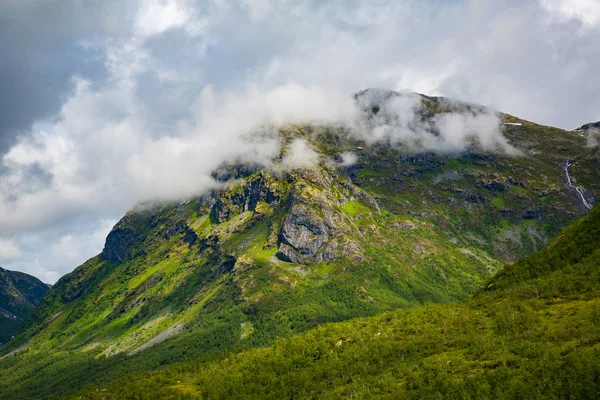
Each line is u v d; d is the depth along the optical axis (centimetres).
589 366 14425
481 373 16500
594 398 13612
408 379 17688
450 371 17350
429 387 16350
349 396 17838
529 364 16025
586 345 16175
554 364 15138
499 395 14750
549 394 14162
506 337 18738
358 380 18900
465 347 19250
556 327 18338
